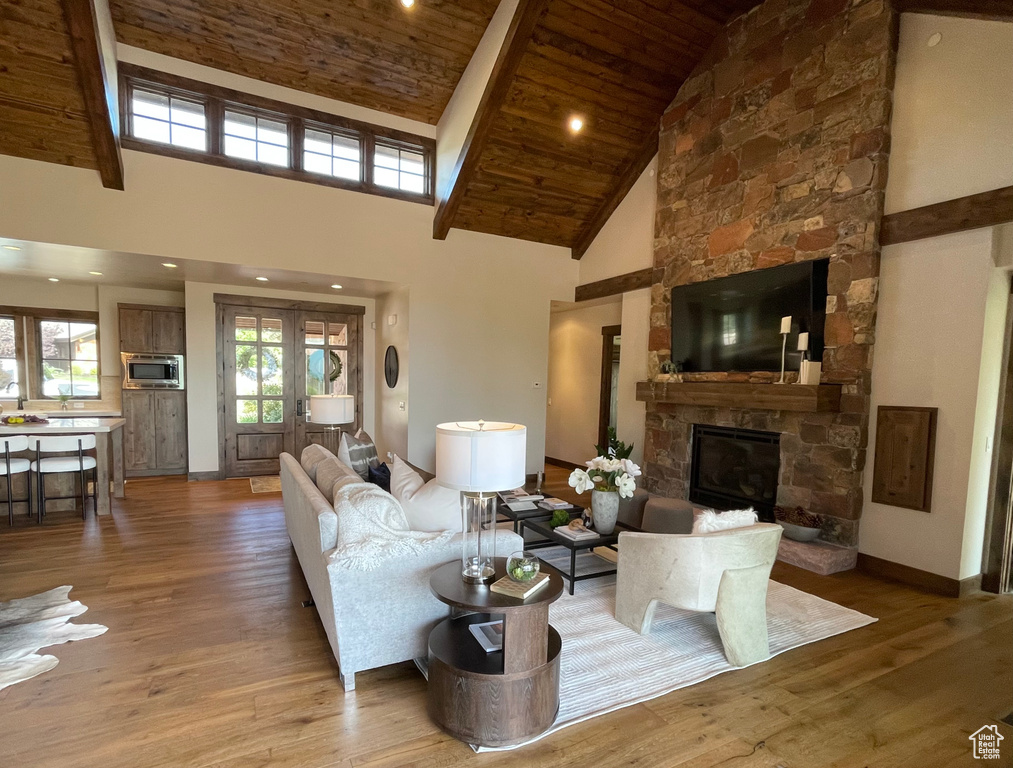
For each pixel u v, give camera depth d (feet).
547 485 21.68
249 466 21.17
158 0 13.56
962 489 10.77
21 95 12.44
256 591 10.27
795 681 7.60
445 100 18.16
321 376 22.43
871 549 12.26
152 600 9.78
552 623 9.24
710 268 16.33
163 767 5.60
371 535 7.20
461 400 20.66
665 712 6.79
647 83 17.03
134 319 20.10
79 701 6.71
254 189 16.39
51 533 13.65
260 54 15.49
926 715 6.85
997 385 11.03
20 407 19.45
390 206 18.80
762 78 14.60
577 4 14.38
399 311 20.43
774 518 13.52
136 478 20.47
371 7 14.44
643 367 19.67
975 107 10.61
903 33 11.84
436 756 5.88
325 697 6.93
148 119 15.05
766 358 14.40
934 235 11.18
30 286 19.95
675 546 8.20
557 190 19.95
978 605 10.41
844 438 12.53
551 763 5.82
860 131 12.25
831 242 12.87
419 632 7.50
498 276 21.24
